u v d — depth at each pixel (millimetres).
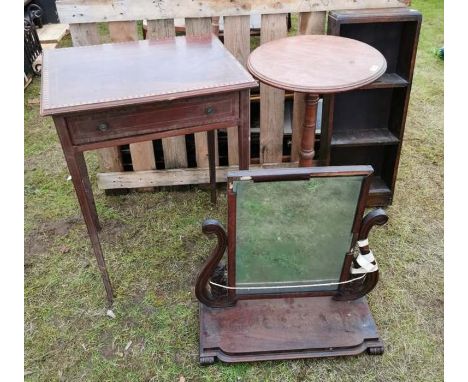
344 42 2283
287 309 2066
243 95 1912
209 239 2588
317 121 3018
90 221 1957
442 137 3467
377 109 2686
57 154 3422
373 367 1913
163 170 2893
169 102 1807
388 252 2480
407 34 2393
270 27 2520
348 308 2072
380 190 2775
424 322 2096
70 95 1740
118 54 2145
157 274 2371
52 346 2027
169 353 1987
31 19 5262
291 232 1813
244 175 1592
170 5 2395
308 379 1870
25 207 2877
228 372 1904
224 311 2059
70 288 2307
